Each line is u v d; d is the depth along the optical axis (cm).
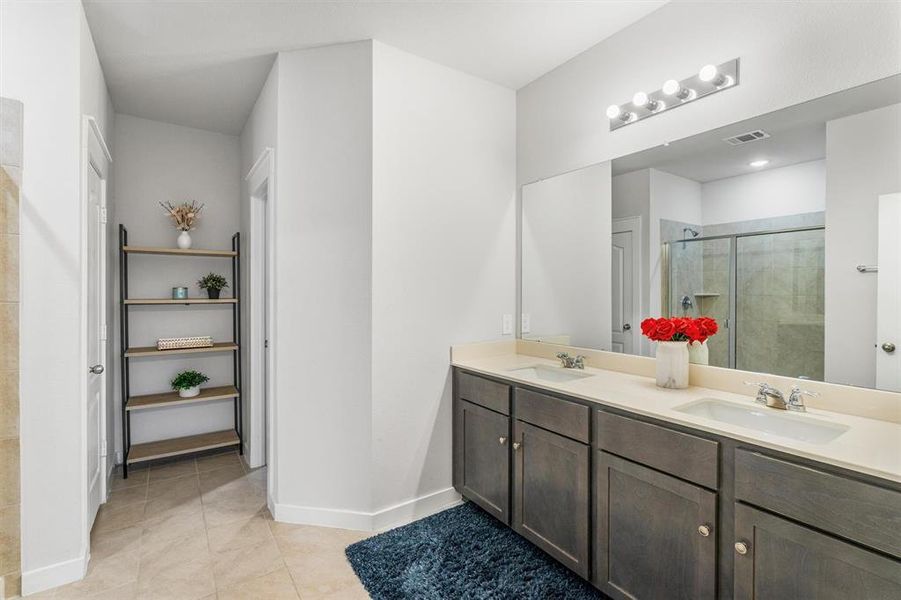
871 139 146
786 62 165
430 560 201
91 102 220
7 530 175
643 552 157
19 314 178
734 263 181
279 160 241
